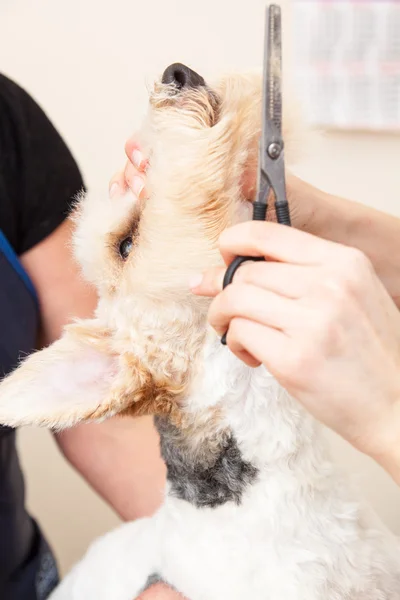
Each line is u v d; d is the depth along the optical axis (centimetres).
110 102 207
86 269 112
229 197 92
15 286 141
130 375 98
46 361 98
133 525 122
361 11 174
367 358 69
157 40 200
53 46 208
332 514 97
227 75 94
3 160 142
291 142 98
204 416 99
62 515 234
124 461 151
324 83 180
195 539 98
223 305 74
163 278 96
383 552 98
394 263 115
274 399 97
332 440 183
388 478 182
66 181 151
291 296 69
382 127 180
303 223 112
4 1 208
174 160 92
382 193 189
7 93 146
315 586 91
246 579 93
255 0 190
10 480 151
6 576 149
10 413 92
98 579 113
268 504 95
